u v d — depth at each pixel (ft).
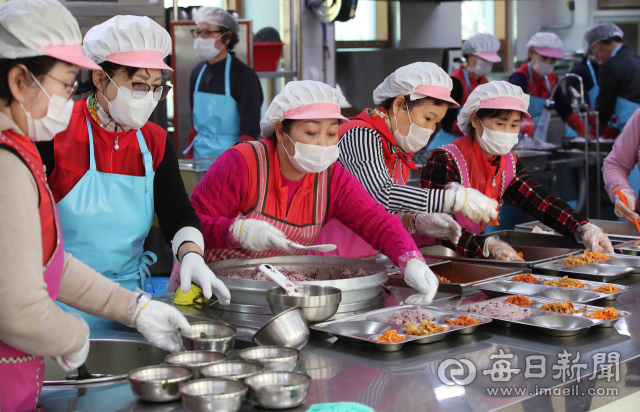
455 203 7.03
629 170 10.26
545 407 3.83
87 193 5.67
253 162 6.49
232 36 13.30
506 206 13.46
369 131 7.58
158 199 6.10
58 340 3.47
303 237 6.84
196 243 5.74
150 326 4.33
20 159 3.33
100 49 5.30
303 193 6.68
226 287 5.40
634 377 4.30
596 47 17.38
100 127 5.65
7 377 3.58
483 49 16.70
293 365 4.00
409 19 19.24
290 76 15.88
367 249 8.14
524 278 6.59
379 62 17.53
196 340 4.25
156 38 5.48
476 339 4.92
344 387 3.96
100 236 5.75
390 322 5.20
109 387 4.01
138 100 5.43
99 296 4.25
